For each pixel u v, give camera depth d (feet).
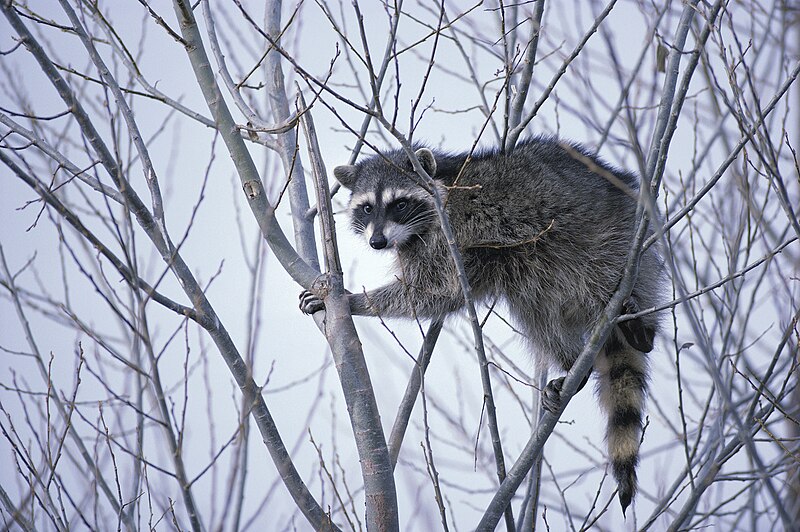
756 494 24.75
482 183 34.55
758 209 27.81
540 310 34.99
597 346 25.90
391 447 29.45
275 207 24.49
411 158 23.90
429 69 24.40
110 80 25.67
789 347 26.45
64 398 25.41
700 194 23.29
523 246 33.68
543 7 29.81
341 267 28.07
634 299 32.60
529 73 30.68
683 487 25.39
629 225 33.45
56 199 21.76
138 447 22.04
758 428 25.98
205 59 27.58
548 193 33.60
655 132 23.89
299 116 24.97
